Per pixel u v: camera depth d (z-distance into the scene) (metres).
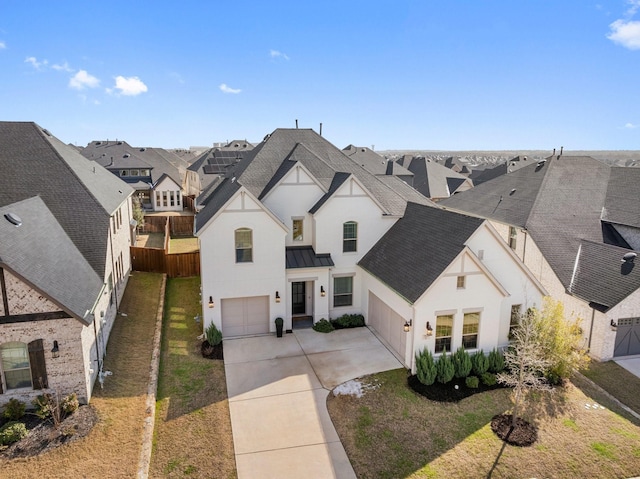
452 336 18.97
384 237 24.50
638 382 18.70
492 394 17.39
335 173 26.64
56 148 25.61
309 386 17.89
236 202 21.36
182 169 87.69
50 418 14.66
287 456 13.94
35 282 14.71
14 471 12.46
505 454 14.07
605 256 23.08
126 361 19.05
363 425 15.45
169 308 25.70
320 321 23.47
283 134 29.84
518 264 19.67
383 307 22.19
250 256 22.09
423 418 15.82
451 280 18.41
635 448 14.45
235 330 22.72
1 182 22.44
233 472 13.25
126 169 60.28
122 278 26.58
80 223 21.23
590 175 30.84
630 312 20.42
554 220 26.83
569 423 15.70
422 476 13.16
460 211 35.44
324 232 23.91
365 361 19.97
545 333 17.86
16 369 15.14
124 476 12.65
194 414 15.94
